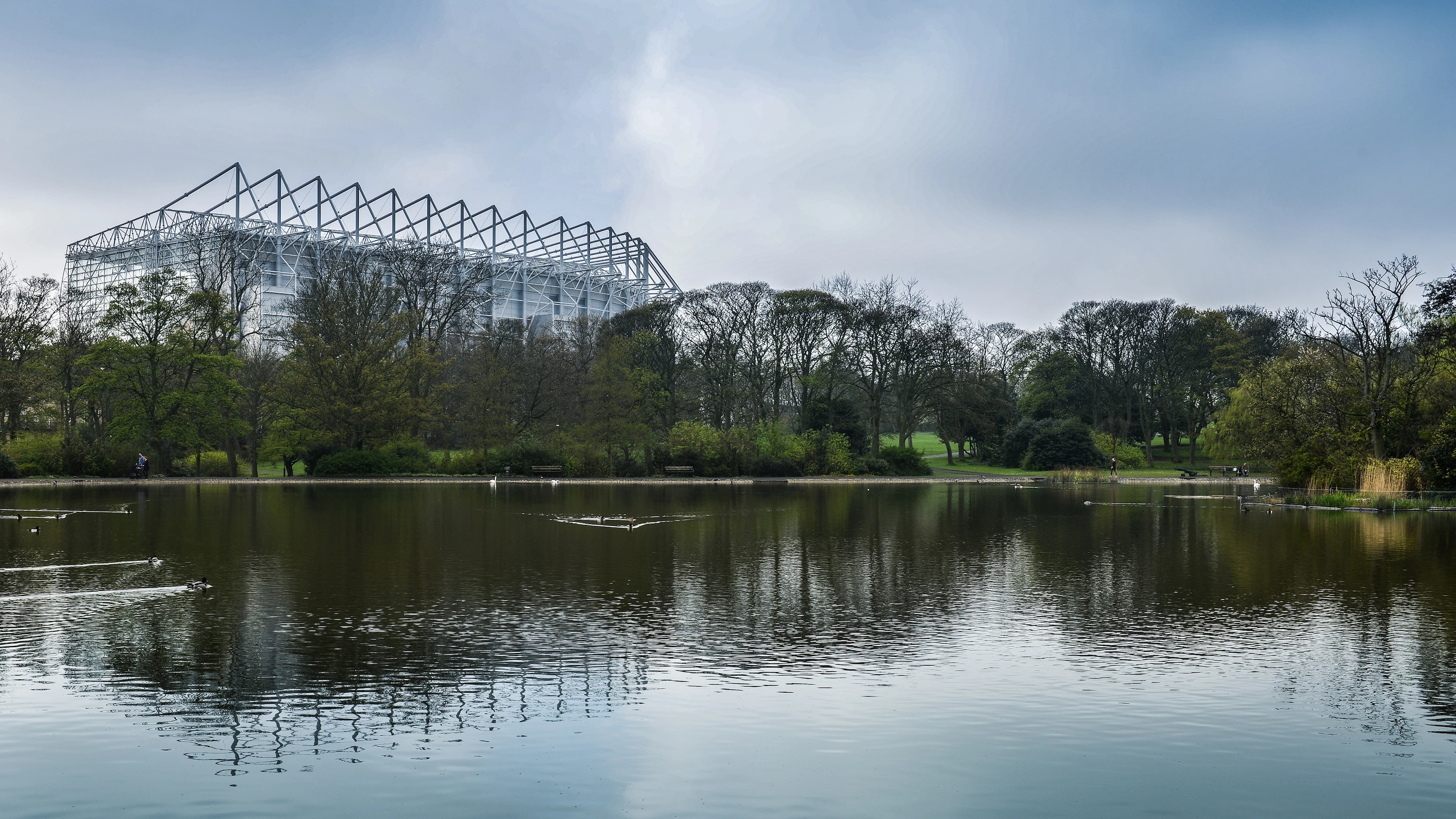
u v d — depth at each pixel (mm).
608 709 12664
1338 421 53938
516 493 55312
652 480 71438
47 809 9766
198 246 98375
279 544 28172
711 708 12719
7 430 66250
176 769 10688
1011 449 100312
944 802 10000
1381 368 52594
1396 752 11336
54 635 16312
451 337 90625
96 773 10578
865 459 84250
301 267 133000
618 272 179875
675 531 33125
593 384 74688
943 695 13266
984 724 12188
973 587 21594
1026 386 112812
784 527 35062
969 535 32812
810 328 84812
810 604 19359
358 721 12180
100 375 64500
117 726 11977
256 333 80125
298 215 135500
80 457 63562
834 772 10734
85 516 36875
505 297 155125
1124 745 11531
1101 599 20094
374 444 69875
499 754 11164
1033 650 15672
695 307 84375
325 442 68688
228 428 66750
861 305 87062
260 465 85562
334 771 10672
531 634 16594
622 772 10695
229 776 10539
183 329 66688
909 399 87938
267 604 18969
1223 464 100125
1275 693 13406
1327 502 48062
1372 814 9797
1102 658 15148
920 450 115312
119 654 15109
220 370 67188
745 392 84250
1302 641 16281
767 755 11164
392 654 15188
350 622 17422
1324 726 12164
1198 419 105312
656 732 11859
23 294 68938
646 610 18641
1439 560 26312
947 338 86938
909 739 11656
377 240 139250
